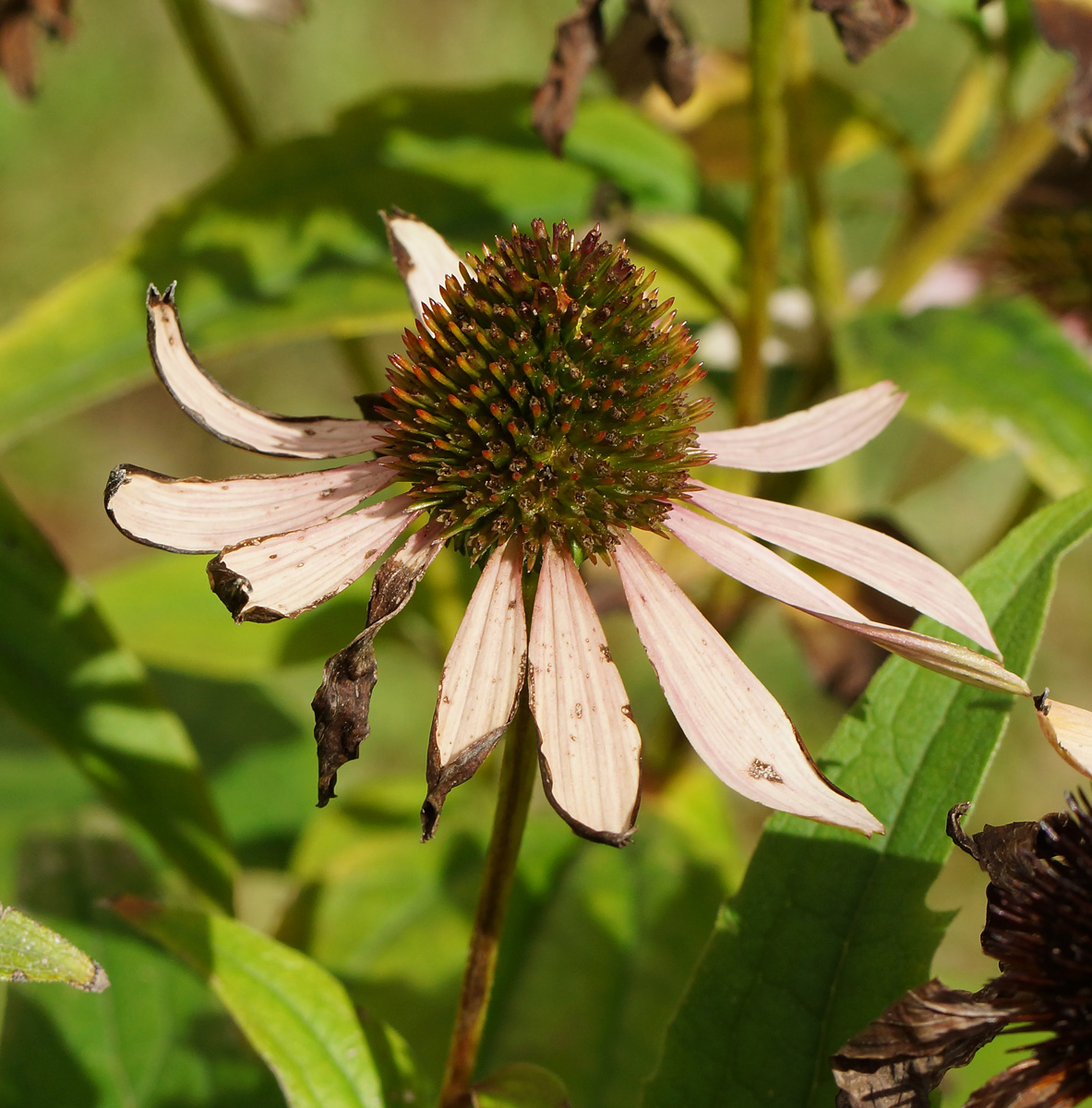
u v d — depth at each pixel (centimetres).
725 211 58
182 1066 53
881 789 48
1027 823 47
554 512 48
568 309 49
